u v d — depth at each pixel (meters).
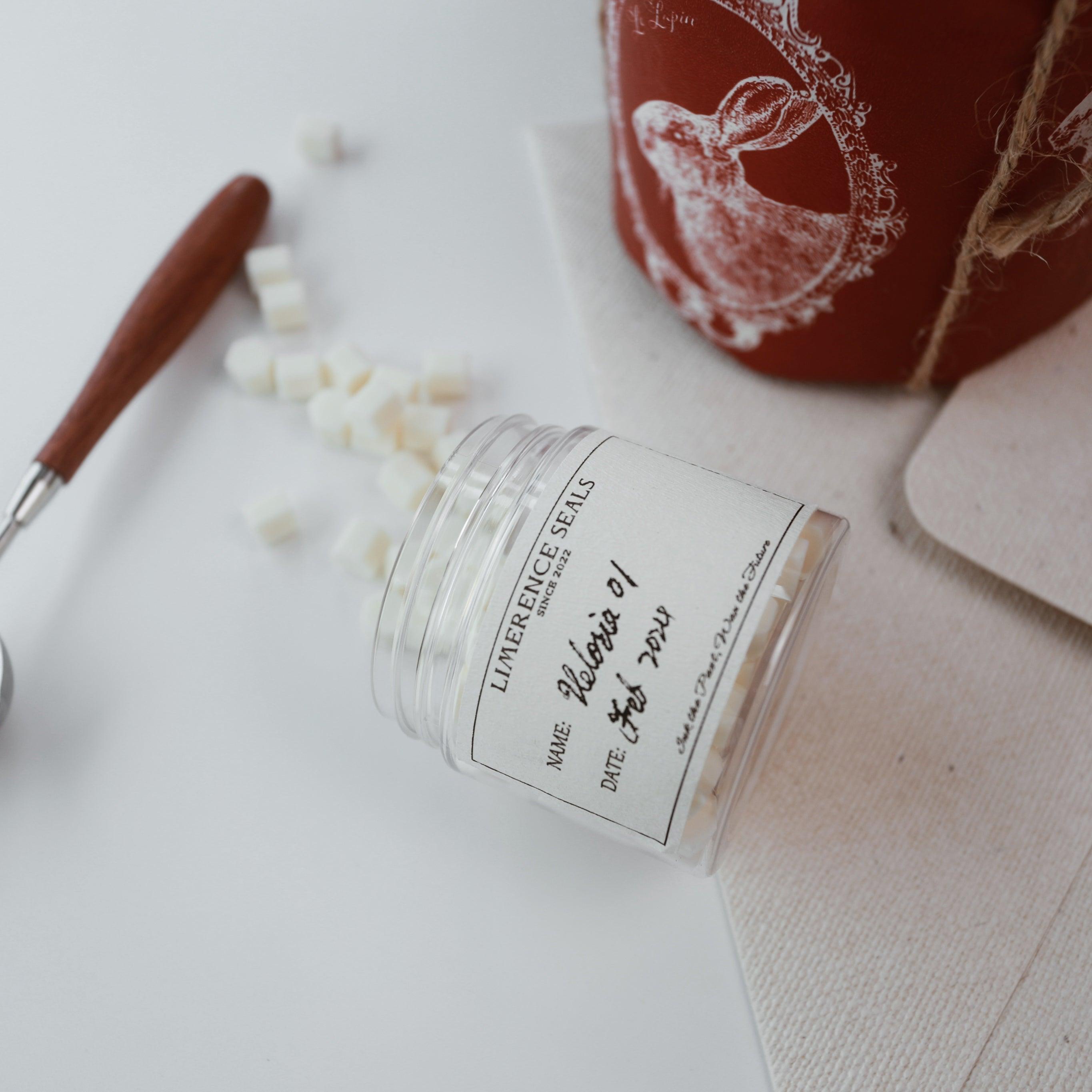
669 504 0.23
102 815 0.27
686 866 0.25
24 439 0.29
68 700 0.27
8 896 0.26
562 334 0.31
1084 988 0.25
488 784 0.26
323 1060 0.25
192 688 0.28
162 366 0.29
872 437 0.29
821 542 0.24
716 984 0.26
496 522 0.25
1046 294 0.27
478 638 0.23
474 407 0.30
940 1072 0.25
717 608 0.23
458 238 0.32
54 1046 0.25
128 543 0.29
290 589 0.28
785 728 0.27
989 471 0.28
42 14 0.33
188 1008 0.25
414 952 0.26
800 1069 0.25
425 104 0.33
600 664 0.23
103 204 0.32
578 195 0.32
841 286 0.27
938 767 0.27
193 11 0.34
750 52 0.24
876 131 0.24
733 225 0.27
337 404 0.29
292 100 0.33
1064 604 0.27
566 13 0.34
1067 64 0.22
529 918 0.26
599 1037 0.25
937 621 0.28
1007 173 0.24
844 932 0.26
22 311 0.30
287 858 0.26
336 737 0.27
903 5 0.22
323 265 0.31
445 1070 0.25
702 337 0.30
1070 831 0.26
